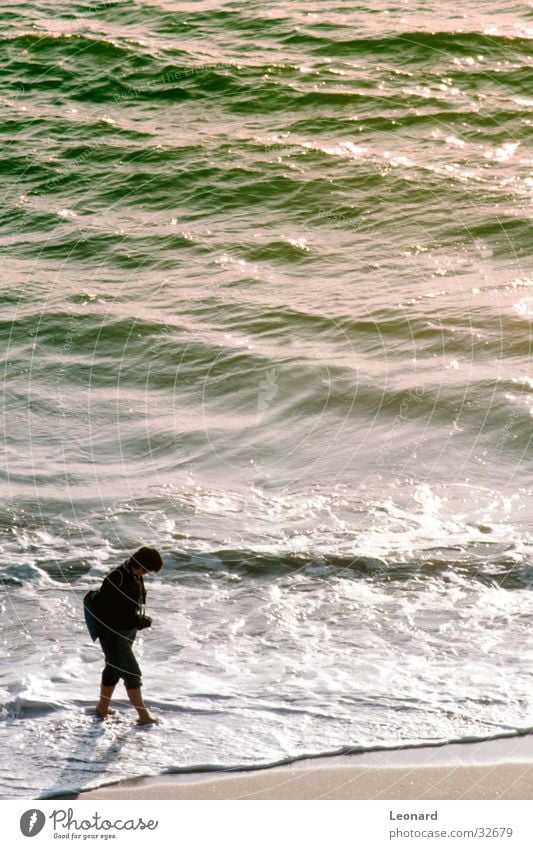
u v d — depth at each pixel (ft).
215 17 132.57
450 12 130.11
